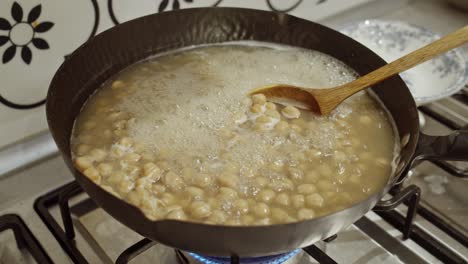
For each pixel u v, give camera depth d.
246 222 0.50
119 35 0.60
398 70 0.57
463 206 0.63
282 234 0.40
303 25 0.65
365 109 0.61
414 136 0.51
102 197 0.42
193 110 0.60
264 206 0.51
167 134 0.57
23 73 0.62
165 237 0.42
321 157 0.56
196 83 0.63
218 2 0.73
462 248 0.58
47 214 0.60
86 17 0.63
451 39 0.57
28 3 0.58
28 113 0.65
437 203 0.64
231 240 0.40
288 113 0.60
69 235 0.57
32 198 0.62
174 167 0.54
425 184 0.66
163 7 0.69
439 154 0.53
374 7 0.91
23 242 0.58
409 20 0.90
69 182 0.64
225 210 0.51
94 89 0.61
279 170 0.55
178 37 0.65
